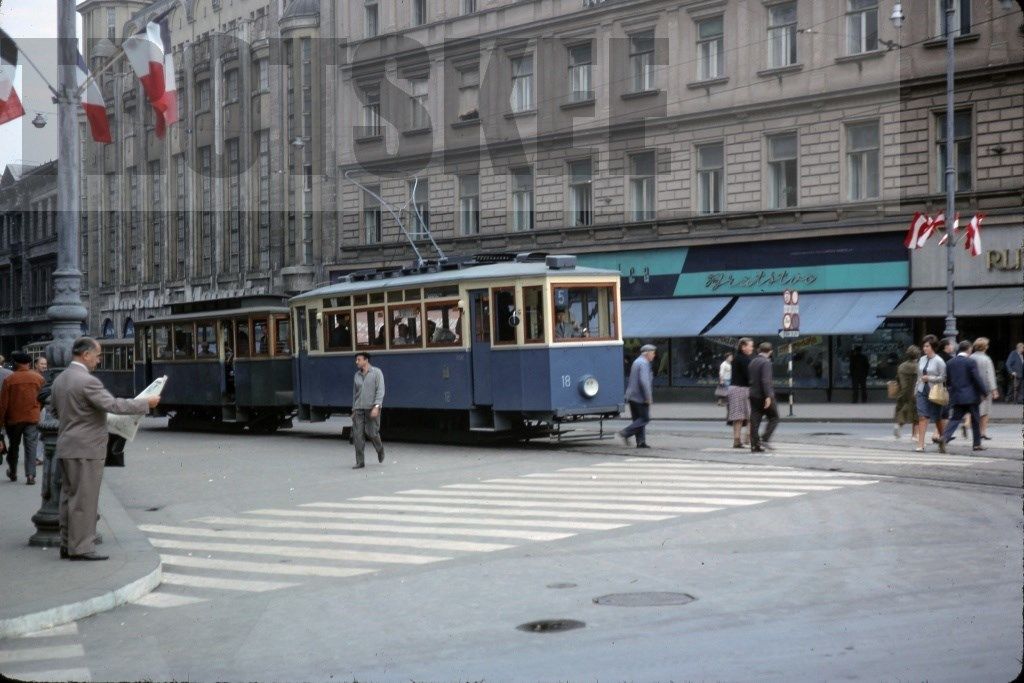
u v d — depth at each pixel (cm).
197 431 3516
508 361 2327
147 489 1881
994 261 3256
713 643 780
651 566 1073
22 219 8412
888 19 3438
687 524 1307
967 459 1917
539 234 4284
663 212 3966
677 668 717
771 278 3709
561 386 2264
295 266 5262
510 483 1747
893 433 2530
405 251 4797
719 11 3784
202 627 901
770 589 955
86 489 1129
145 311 6588
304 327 2970
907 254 3431
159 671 767
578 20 4147
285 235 5441
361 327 2728
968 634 781
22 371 1875
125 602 1000
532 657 762
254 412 3241
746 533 1238
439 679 714
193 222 6131
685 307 3881
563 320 2281
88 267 7212
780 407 3459
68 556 1132
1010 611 848
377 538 1295
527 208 4362
